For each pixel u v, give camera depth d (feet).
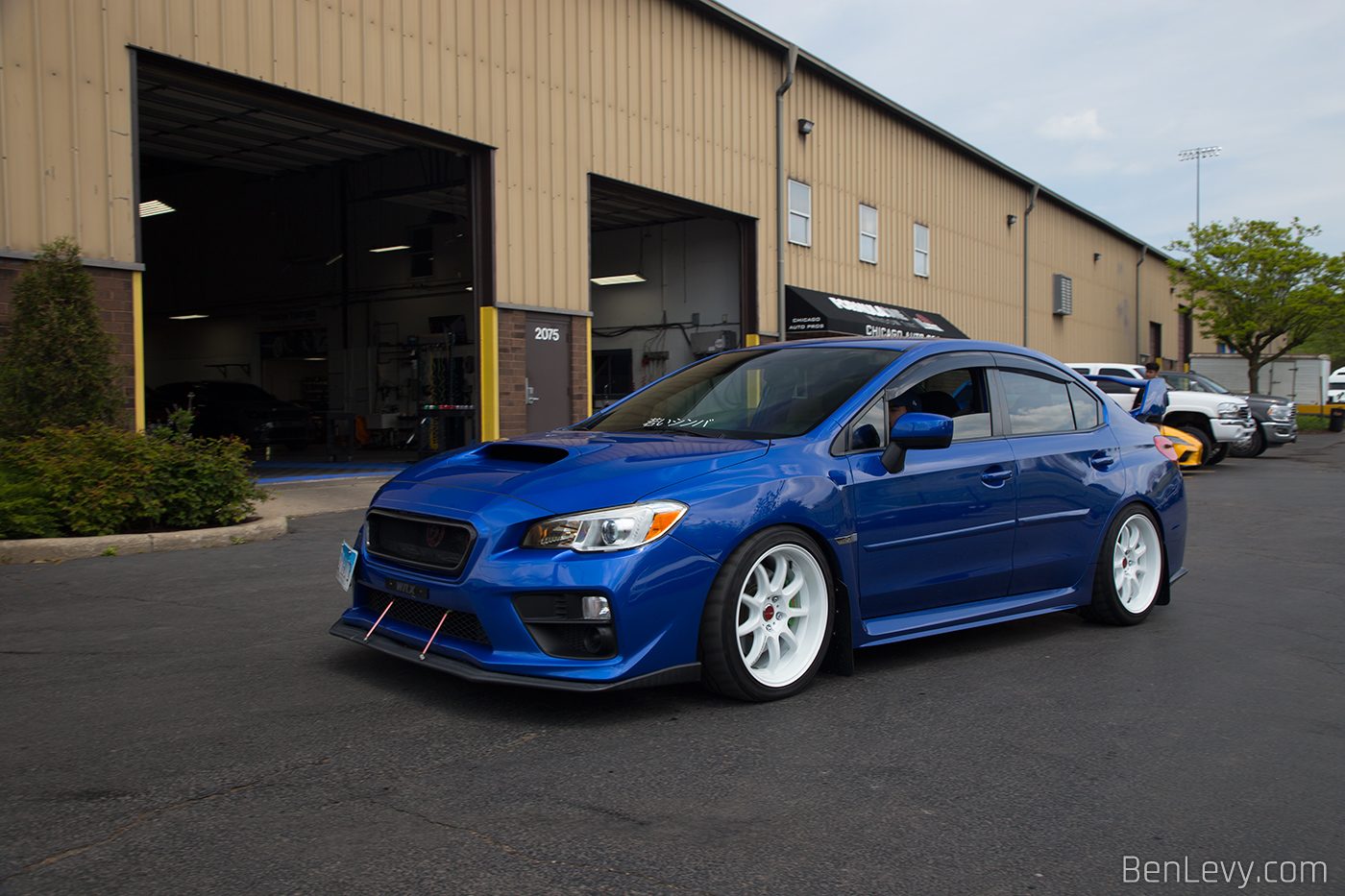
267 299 79.10
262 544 24.73
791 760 10.05
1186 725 11.47
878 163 71.87
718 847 8.01
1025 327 97.96
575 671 10.52
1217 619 17.44
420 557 11.66
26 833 8.01
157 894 7.01
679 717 11.34
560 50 44.86
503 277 42.27
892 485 13.14
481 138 41.14
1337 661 14.56
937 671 13.71
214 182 81.15
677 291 67.72
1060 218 106.42
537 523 10.83
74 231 28.40
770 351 16.10
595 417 15.92
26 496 22.86
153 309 86.84
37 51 27.66
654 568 10.80
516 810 8.65
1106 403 17.43
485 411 42.27
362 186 69.77
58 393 24.86
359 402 74.59
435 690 12.16
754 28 56.18
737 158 56.54
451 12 39.75
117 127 29.43
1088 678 13.46
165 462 24.62
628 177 48.85
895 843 8.16
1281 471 52.90
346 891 7.11
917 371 14.38
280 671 12.93
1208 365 112.78
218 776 9.30
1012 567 14.84
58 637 14.76
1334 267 103.24
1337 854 8.14
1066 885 7.49
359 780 9.26
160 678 12.59
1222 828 8.63
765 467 12.06
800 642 12.44
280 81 33.73
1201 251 110.01
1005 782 9.60
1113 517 16.33
